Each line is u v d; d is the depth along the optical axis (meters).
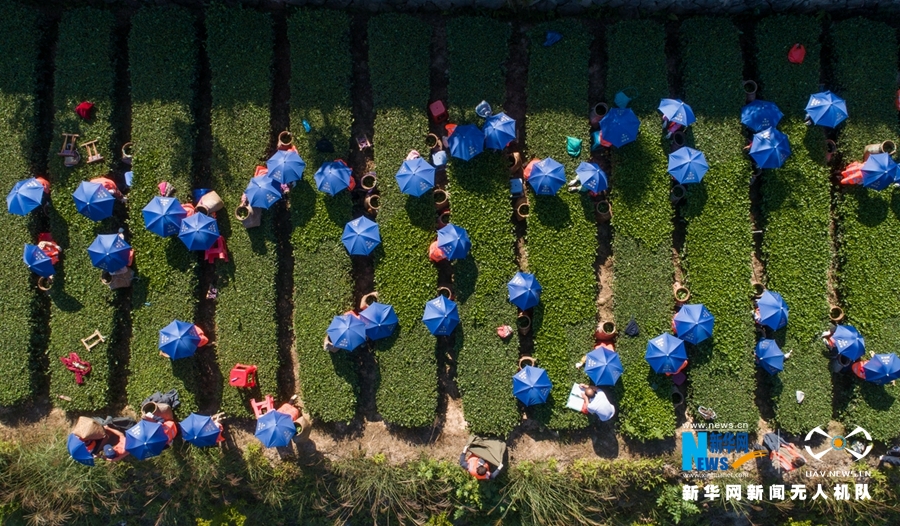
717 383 19.36
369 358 20.14
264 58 19.73
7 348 19.38
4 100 19.55
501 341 19.47
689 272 19.61
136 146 19.50
